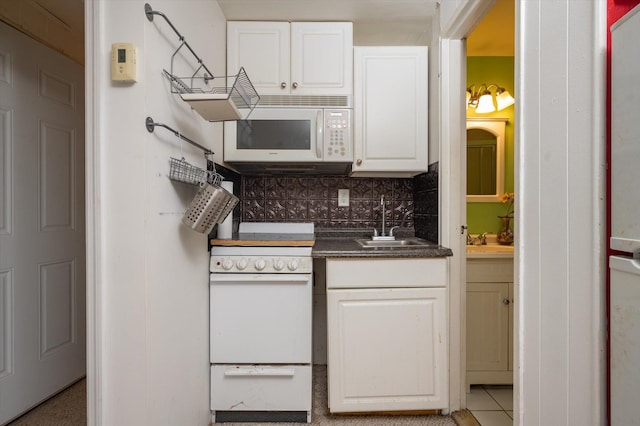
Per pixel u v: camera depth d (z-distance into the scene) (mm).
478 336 1833
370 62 1835
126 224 996
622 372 634
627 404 622
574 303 761
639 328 595
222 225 1624
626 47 609
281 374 1540
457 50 1627
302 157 1780
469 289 1830
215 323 1554
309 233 2074
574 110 755
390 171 1874
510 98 2277
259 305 1555
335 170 1989
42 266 1674
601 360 695
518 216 946
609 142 679
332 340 1527
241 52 1793
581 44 735
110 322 1002
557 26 805
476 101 2270
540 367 876
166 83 1127
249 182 2150
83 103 1923
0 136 1481
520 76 935
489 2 1318
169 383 1157
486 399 1755
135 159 991
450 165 1634
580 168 740
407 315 1537
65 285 1806
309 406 1550
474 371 1834
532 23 894
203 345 1491
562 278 796
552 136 825
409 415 1604
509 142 2283
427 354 1541
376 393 1537
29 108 1598
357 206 2158
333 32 1807
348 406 1536
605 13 690
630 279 613
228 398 1554
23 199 1577
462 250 1619
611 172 660
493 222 2285
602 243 693
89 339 998
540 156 868
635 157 595
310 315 1553
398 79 1835
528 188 917
